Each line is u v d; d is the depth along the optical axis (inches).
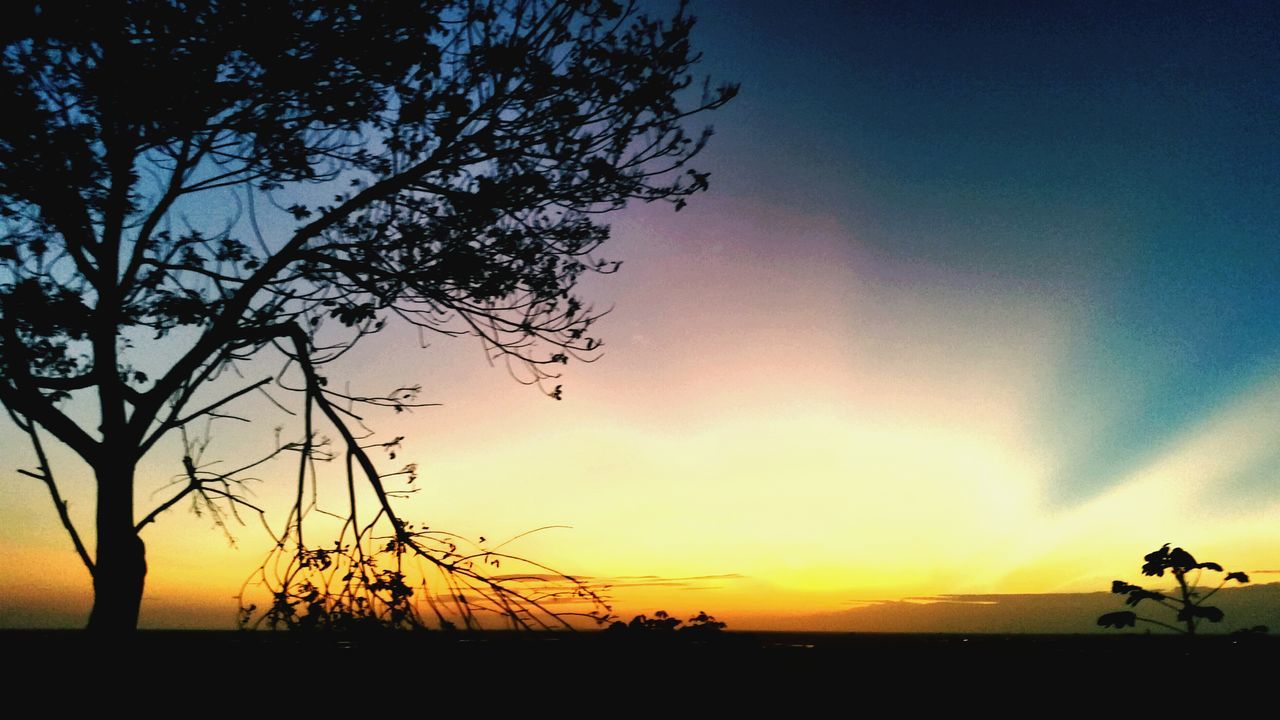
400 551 277.6
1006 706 222.4
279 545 276.2
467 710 225.6
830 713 223.3
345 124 287.7
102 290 272.4
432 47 275.1
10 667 241.6
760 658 275.9
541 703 229.9
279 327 287.9
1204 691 214.4
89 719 216.1
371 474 282.5
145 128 259.4
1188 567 249.0
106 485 272.7
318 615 265.6
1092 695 221.5
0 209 270.7
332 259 292.0
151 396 279.0
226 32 249.6
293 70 260.5
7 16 229.6
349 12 265.1
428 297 296.4
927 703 231.0
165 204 276.4
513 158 291.1
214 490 280.8
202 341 280.8
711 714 222.1
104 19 238.5
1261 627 249.4
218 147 279.4
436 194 296.8
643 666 252.7
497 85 280.2
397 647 258.1
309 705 224.7
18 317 269.4
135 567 272.5
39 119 243.4
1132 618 249.4
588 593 273.3
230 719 212.5
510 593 271.0
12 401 257.0
